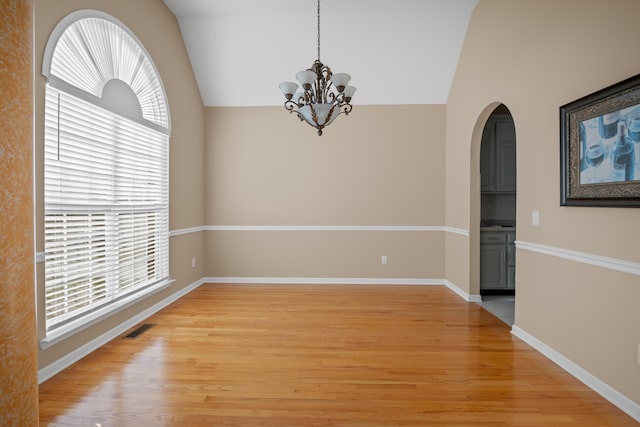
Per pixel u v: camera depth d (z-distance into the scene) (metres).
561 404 2.12
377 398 2.17
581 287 2.40
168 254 4.14
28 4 0.81
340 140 5.25
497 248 4.63
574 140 2.41
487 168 5.05
